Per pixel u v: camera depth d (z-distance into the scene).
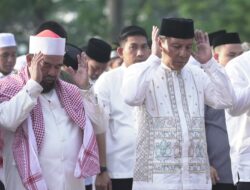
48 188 13.13
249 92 14.26
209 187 13.73
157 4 53.12
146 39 16.94
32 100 12.88
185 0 49.88
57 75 13.30
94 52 17.66
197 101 13.77
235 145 14.75
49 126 13.22
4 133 13.23
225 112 15.22
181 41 13.56
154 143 13.64
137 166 13.77
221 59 17.30
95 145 13.41
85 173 13.24
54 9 45.19
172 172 13.54
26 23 40.78
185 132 13.58
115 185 16.33
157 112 13.66
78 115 13.39
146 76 13.64
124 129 16.33
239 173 14.69
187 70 13.88
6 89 13.16
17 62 18.06
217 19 47.56
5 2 40.84
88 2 47.19
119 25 46.56
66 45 15.02
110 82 16.42
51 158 13.16
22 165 13.02
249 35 47.53
